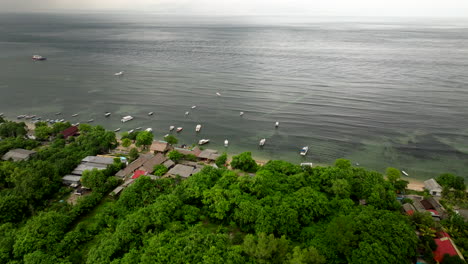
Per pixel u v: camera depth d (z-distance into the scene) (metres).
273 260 59.41
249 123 160.25
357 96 194.38
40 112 174.38
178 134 148.62
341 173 89.06
